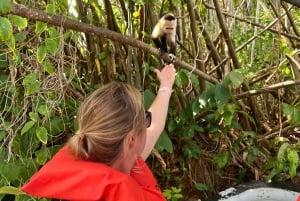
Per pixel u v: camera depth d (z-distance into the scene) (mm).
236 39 4910
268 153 3961
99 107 1373
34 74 2396
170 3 4008
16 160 2625
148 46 2914
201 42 4008
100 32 2457
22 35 2428
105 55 3482
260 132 4215
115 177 1326
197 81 3305
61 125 2758
